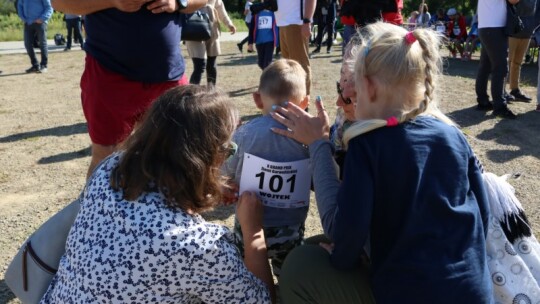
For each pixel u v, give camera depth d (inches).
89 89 106.7
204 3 114.8
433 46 63.2
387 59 61.8
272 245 87.9
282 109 80.3
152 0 102.0
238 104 259.4
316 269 70.0
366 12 178.9
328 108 240.7
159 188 59.6
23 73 383.9
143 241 57.8
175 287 59.2
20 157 183.0
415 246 60.1
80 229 61.3
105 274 57.8
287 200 84.7
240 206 80.0
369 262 72.6
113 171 61.6
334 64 407.2
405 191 60.0
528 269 72.4
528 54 421.7
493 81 218.7
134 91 107.2
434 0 1154.7
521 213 75.6
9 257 114.5
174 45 109.7
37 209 139.7
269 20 282.0
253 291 65.4
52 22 984.9
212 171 62.1
